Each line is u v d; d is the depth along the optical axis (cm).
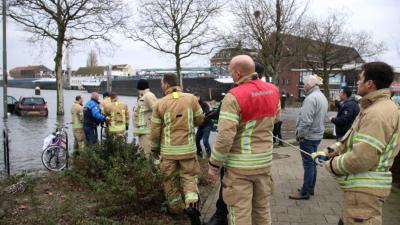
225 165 396
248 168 383
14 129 2142
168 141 536
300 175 819
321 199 639
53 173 855
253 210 404
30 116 2939
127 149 726
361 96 334
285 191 689
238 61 391
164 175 531
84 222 492
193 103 540
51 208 540
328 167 343
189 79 5528
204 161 1003
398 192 670
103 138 782
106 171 673
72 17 2888
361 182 325
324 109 627
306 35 2580
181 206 540
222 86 4906
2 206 550
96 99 1087
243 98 375
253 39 2170
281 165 932
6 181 700
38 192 669
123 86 7844
